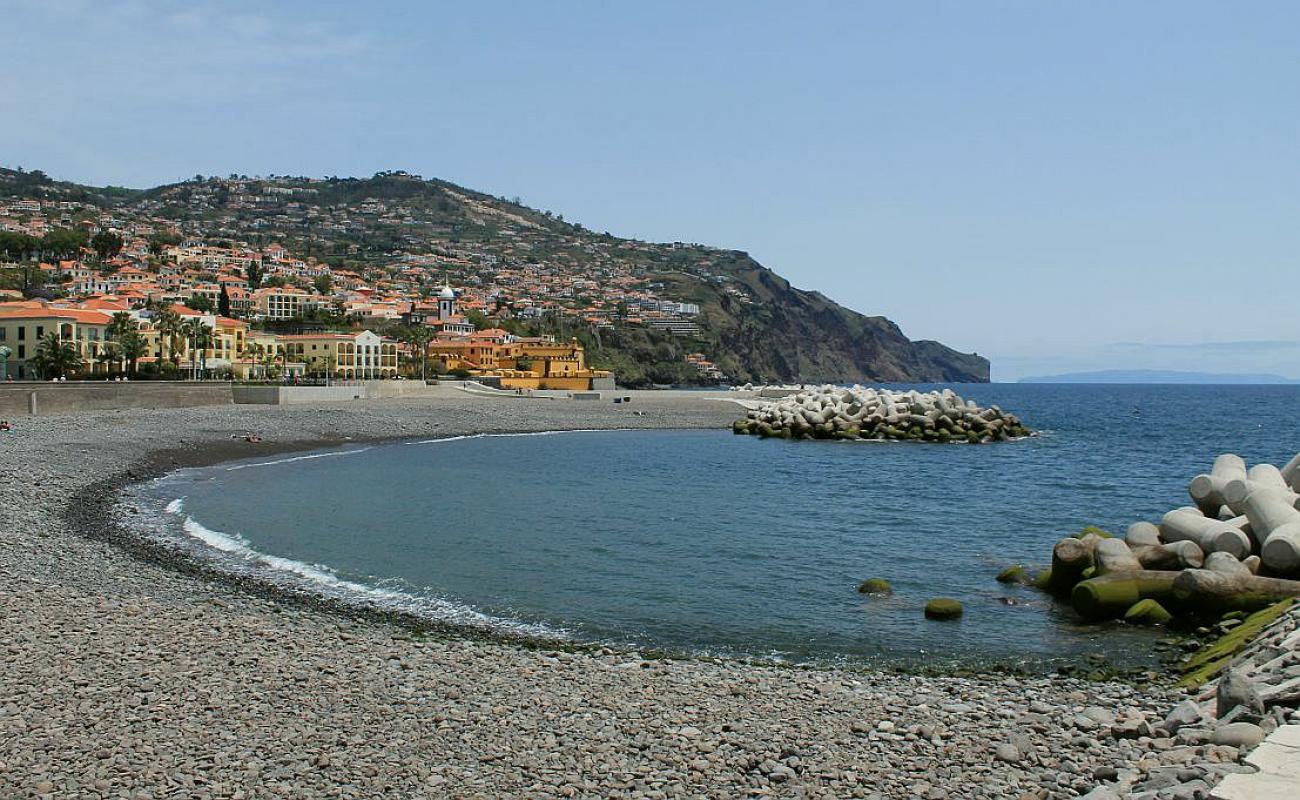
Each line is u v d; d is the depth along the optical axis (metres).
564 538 32.47
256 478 48.44
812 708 14.26
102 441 54.78
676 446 77.12
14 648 15.83
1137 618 21.33
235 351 131.75
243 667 15.44
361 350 143.12
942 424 85.81
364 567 27.06
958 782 11.00
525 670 16.28
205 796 10.38
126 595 21.23
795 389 139.50
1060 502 43.47
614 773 11.34
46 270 191.25
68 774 10.80
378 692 14.48
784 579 26.47
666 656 18.91
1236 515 23.58
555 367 155.38
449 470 55.06
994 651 19.52
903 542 32.44
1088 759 11.64
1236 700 11.66
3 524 29.19
